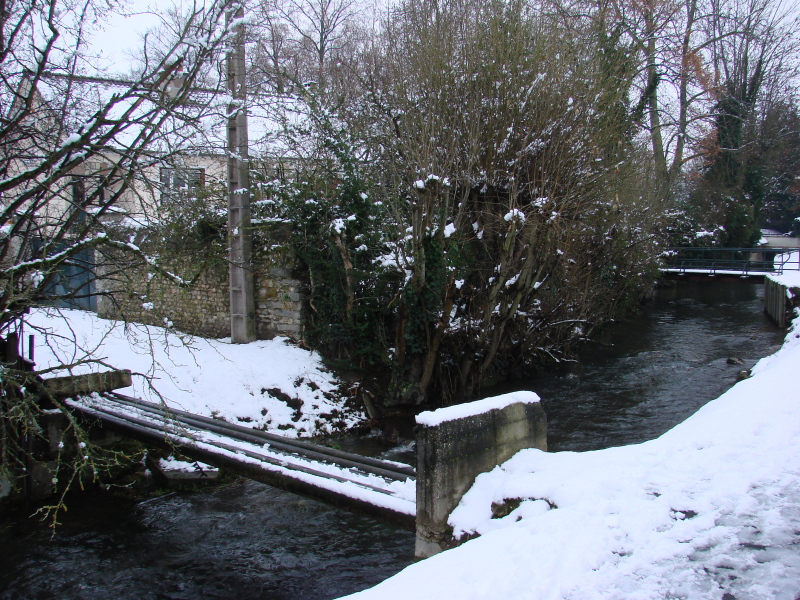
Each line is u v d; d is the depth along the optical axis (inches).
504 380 619.8
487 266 533.0
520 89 485.7
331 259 532.4
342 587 275.3
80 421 381.1
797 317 702.5
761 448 215.2
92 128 272.2
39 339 518.3
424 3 547.8
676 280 1325.0
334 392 512.1
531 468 206.4
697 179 1444.4
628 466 201.3
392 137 527.5
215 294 575.8
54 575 291.4
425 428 200.2
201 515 353.7
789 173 1769.2
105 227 316.5
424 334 518.3
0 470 299.9
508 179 489.4
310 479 255.6
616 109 581.3
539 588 131.9
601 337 828.0
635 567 140.0
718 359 689.0
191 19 299.1
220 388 474.9
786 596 125.0
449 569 145.2
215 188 532.7
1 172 288.5
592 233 607.5
